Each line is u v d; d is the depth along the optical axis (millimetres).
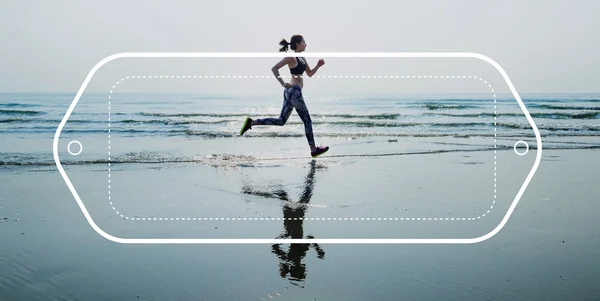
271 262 3215
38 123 13281
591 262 3215
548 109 18875
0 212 4469
